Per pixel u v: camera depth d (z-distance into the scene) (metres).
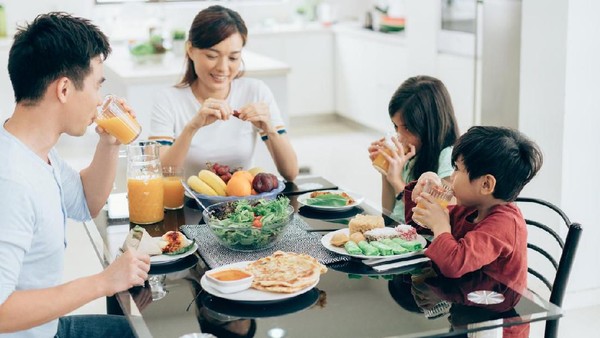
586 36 3.11
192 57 2.61
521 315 1.56
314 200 2.27
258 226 1.88
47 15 1.68
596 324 3.15
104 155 2.04
